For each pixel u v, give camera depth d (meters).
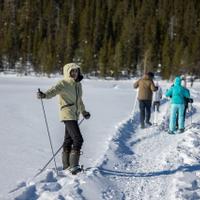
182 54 136.38
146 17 165.88
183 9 168.12
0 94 32.84
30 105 22.80
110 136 12.29
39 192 6.76
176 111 13.59
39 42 158.50
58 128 14.15
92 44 156.25
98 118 17.47
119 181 7.73
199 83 100.50
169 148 10.78
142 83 14.70
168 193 7.12
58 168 8.34
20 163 8.77
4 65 151.50
